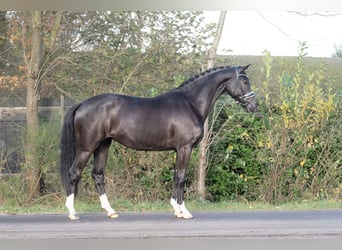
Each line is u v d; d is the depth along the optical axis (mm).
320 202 12719
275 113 13609
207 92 10641
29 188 12984
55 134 13242
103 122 10164
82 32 14398
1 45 14453
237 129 13656
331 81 13641
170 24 14289
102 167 10734
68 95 13992
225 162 13773
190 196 13383
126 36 14492
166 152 13367
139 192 13438
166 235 8914
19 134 13695
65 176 10328
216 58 14469
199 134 10453
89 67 14047
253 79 14391
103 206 10688
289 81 13641
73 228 9500
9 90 14258
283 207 12148
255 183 13750
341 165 13750
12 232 9219
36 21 13758
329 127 13609
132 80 13930
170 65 14172
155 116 10281
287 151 13367
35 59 13758
